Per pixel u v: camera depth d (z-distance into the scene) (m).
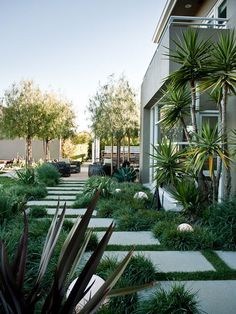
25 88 16.59
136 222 5.40
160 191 7.76
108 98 13.64
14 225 4.57
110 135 13.77
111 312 2.62
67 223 4.93
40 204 7.55
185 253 4.19
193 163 5.35
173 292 2.77
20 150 26.59
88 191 8.05
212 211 5.12
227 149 5.50
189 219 5.59
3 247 1.54
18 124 16.47
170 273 3.53
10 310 1.48
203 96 6.82
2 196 5.49
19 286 1.54
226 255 4.14
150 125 11.77
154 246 4.46
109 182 8.52
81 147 28.38
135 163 17.77
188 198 5.65
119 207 6.51
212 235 4.55
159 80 7.64
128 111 13.48
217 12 8.36
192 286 3.21
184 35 5.70
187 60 5.39
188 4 9.55
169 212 6.06
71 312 1.53
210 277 3.46
